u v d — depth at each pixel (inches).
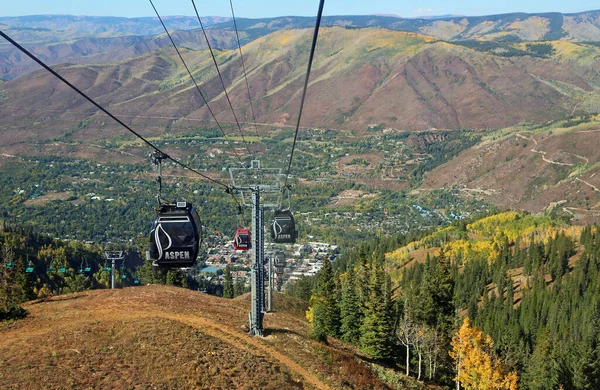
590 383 3688.5
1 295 3875.5
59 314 2664.9
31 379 1715.1
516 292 6373.0
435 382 3518.7
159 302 2965.1
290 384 2074.3
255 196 2502.5
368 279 3897.6
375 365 3073.3
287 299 4889.3
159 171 1446.9
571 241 7150.6
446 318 3673.7
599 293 5625.0
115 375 1838.1
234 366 2081.7
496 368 3100.4
